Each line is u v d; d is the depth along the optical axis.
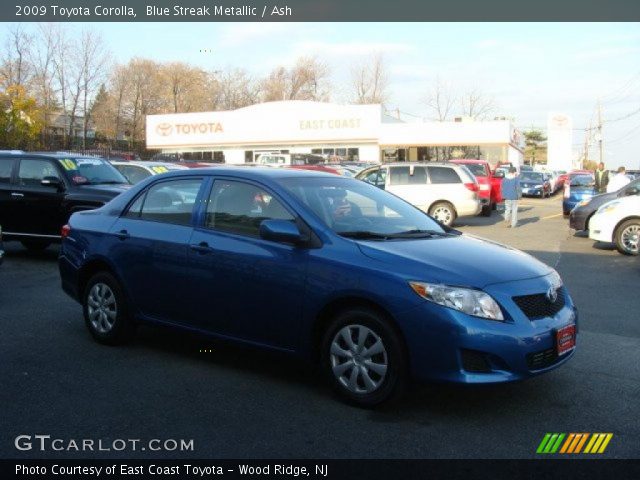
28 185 11.38
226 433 4.35
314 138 49.75
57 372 5.54
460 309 4.38
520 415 4.68
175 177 6.02
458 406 4.84
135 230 6.04
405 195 18.14
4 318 7.38
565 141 69.75
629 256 12.71
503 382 4.38
